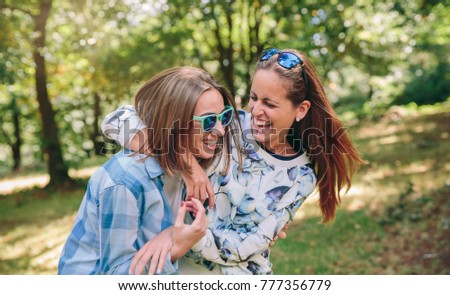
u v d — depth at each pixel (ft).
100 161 53.16
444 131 43.19
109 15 31.50
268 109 6.11
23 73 38.73
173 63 36.83
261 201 6.32
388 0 32.58
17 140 69.51
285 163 6.49
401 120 58.13
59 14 34.24
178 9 34.91
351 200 23.11
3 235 23.88
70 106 64.64
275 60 6.16
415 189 23.43
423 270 14.30
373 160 33.55
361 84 81.20
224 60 40.32
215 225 6.21
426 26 44.14
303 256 16.56
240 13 38.68
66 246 6.00
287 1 33.78
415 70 73.05
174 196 6.02
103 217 5.45
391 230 18.44
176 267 5.61
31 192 37.09
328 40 34.55
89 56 33.76
